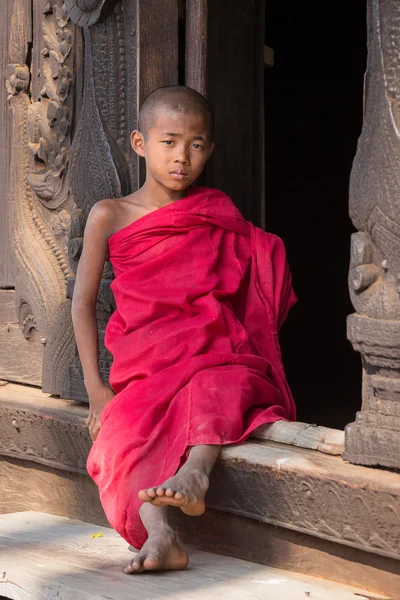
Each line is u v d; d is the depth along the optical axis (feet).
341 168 32.40
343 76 31.86
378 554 12.65
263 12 19.22
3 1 21.08
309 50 31.60
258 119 19.27
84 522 17.70
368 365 13.37
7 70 20.59
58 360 18.92
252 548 14.33
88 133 17.97
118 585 13.05
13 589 13.79
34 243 19.94
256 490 13.87
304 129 32.01
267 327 15.96
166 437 14.39
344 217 32.68
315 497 13.14
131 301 15.48
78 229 18.21
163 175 15.40
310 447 13.89
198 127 15.26
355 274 13.21
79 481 17.95
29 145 20.07
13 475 19.66
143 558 13.20
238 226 16.01
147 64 17.38
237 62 18.75
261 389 14.84
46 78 19.69
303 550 13.74
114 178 17.43
